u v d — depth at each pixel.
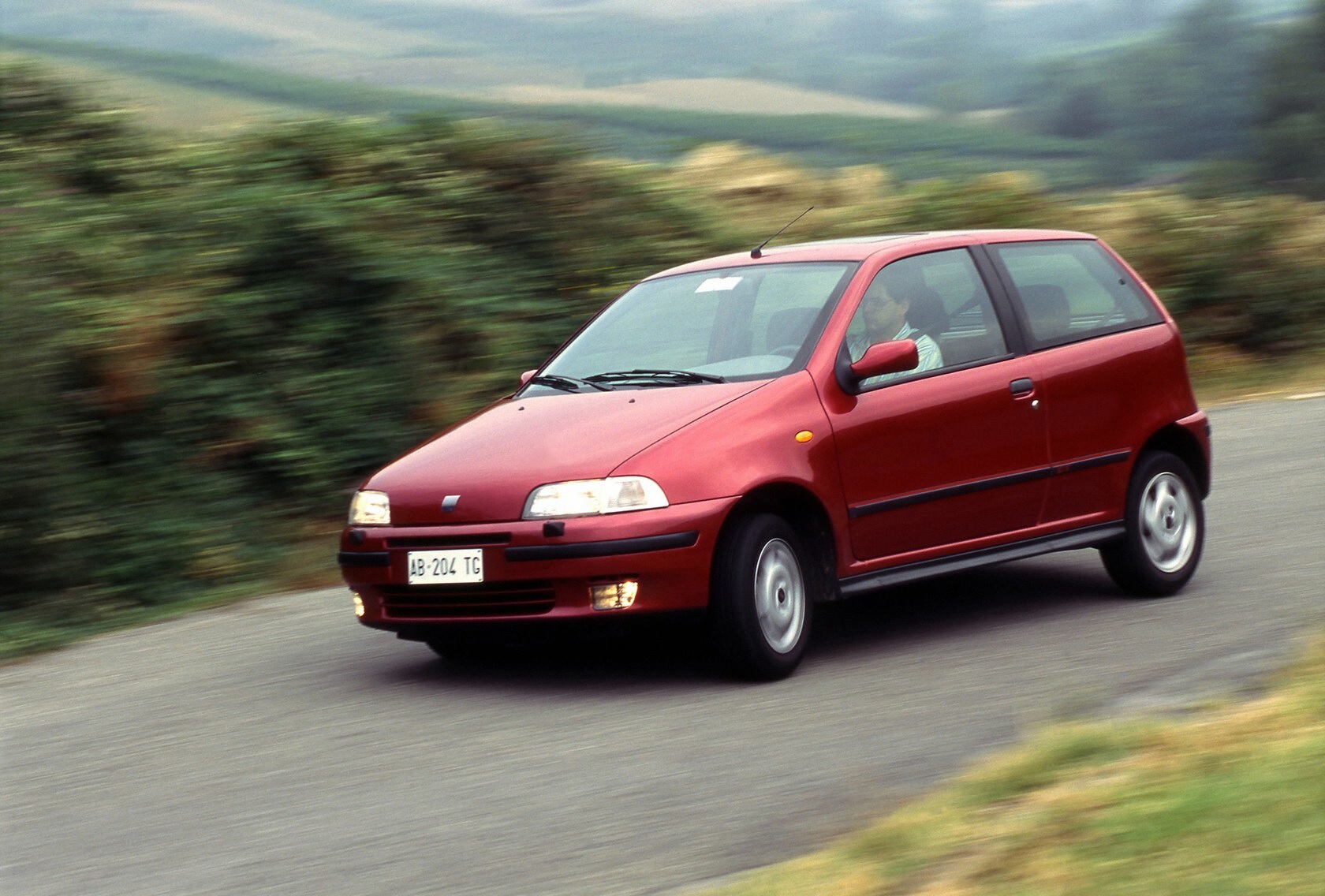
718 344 9.36
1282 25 107.00
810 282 9.48
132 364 13.20
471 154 19.17
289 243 15.01
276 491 14.41
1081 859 5.06
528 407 9.16
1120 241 24.75
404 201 17.83
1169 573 10.30
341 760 7.48
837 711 7.85
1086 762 6.27
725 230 21.39
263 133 18.16
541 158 19.48
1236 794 5.41
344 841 6.29
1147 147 137.88
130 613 11.59
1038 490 9.68
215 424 14.05
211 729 8.19
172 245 14.73
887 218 23.56
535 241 19.02
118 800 7.05
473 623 8.31
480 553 8.25
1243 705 7.17
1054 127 143.38
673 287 10.10
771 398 8.68
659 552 8.09
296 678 9.26
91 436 13.23
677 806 6.48
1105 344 10.20
